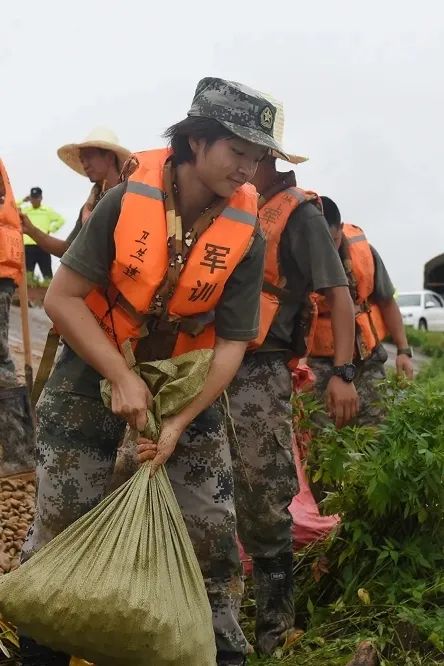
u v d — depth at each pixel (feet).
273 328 15.02
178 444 11.81
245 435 14.90
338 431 16.28
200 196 11.31
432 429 15.74
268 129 11.14
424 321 107.04
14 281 21.34
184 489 11.85
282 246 15.30
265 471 14.89
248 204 11.53
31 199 60.08
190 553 10.80
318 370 20.29
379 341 20.85
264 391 14.92
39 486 11.91
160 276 11.09
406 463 15.30
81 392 11.72
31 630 10.37
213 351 11.38
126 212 11.07
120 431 11.88
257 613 14.85
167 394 11.12
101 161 20.17
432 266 114.32
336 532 16.16
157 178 11.25
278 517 14.90
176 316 11.41
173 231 11.16
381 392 18.79
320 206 15.65
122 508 10.62
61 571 10.23
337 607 15.02
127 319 11.43
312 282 15.39
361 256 20.71
